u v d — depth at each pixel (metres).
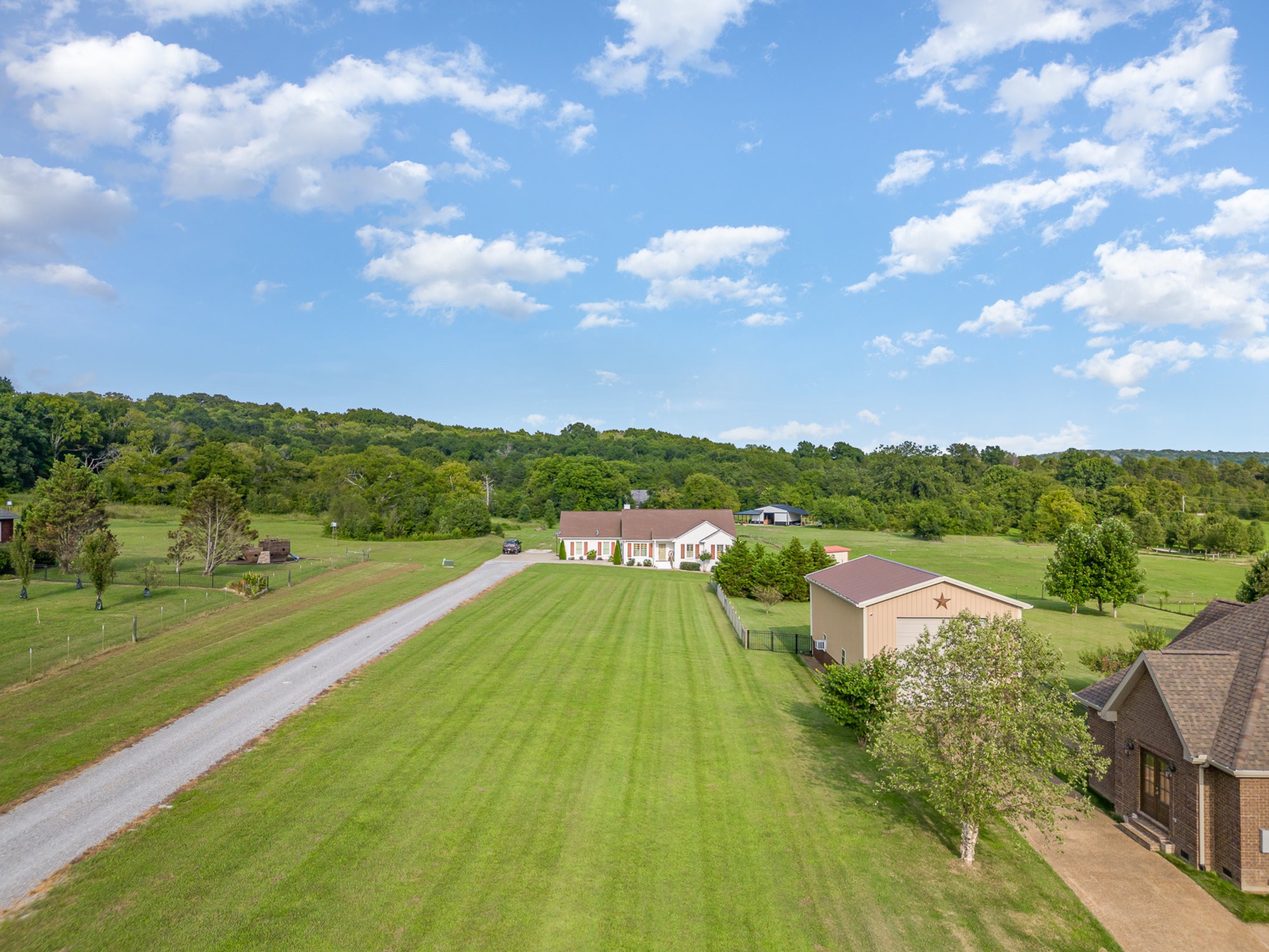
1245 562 84.50
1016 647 14.67
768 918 12.41
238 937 11.20
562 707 22.67
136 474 101.44
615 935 11.77
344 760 17.97
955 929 12.29
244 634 30.09
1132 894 13.50
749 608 45.31
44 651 26.16
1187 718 14.73
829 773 18.80
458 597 41.69
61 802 15.31
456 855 13.87
